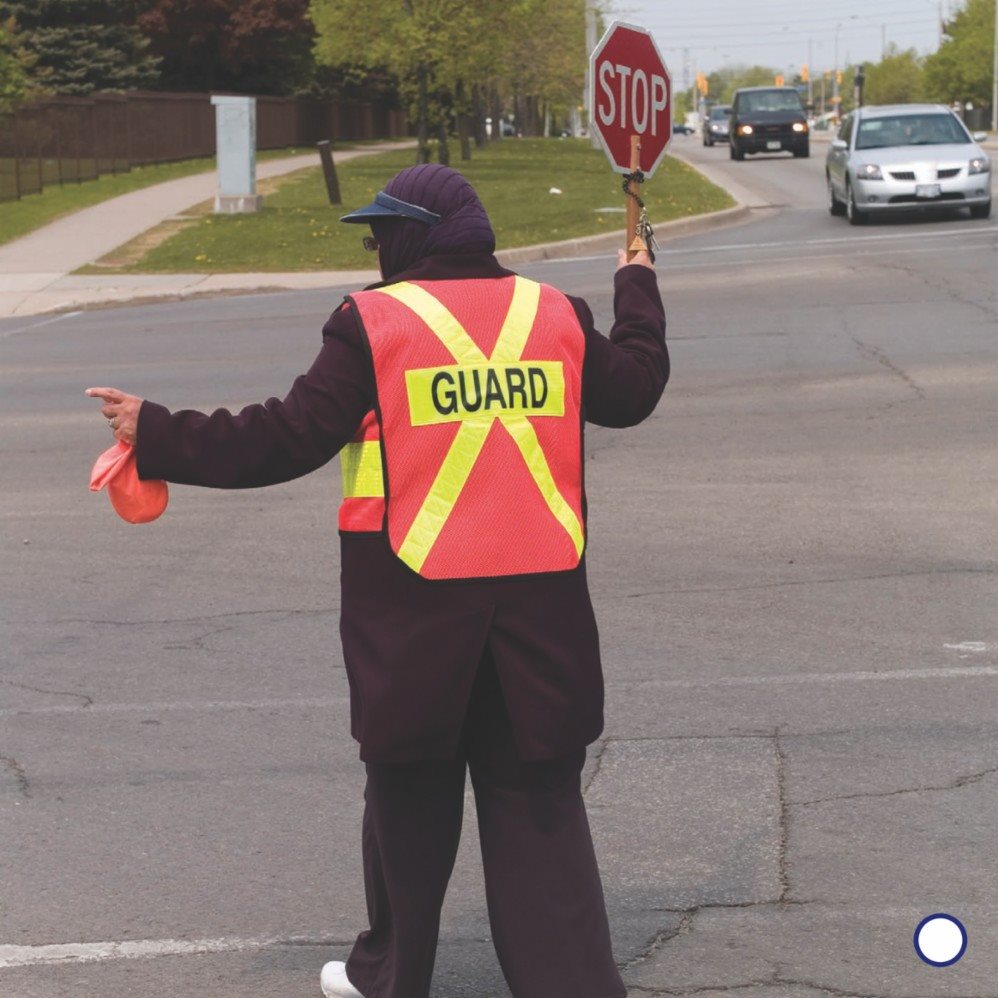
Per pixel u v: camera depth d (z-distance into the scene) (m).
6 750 5.84
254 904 4.56
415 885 3.51
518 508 3.33
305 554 8.61
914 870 4.67
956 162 26.16
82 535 9.16
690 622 7.20
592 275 21.34
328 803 5.29
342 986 3.93
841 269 20.41
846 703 6.11
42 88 51.16
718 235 26.58
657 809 5.17
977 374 13.12
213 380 14.34
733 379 13.41
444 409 3.30
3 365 16.03
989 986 4.01
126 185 39.47
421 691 3.29
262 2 63.38
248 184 31.88
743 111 51.88
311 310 19.61
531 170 44.84
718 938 4.29
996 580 7.70
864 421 11.56
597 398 3.56
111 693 6.46
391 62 39.59
